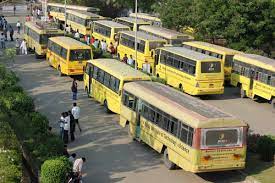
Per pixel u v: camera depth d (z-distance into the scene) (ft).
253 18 146.51
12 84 102.27
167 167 74.23
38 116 81.92
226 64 128.77
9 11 268.00
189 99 77.61
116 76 98.48
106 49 169.27
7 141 63.57
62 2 253.65
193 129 66.39
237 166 68.08
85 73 116.88
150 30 160.76
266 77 113.09
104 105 105.19
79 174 63.67
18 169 56.03
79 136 87.92
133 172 72.33
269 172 71.31
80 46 130.11
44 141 72.28
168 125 73.61
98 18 200.34
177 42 148.66
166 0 188.55
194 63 114.11
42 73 139.23
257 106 114.11
